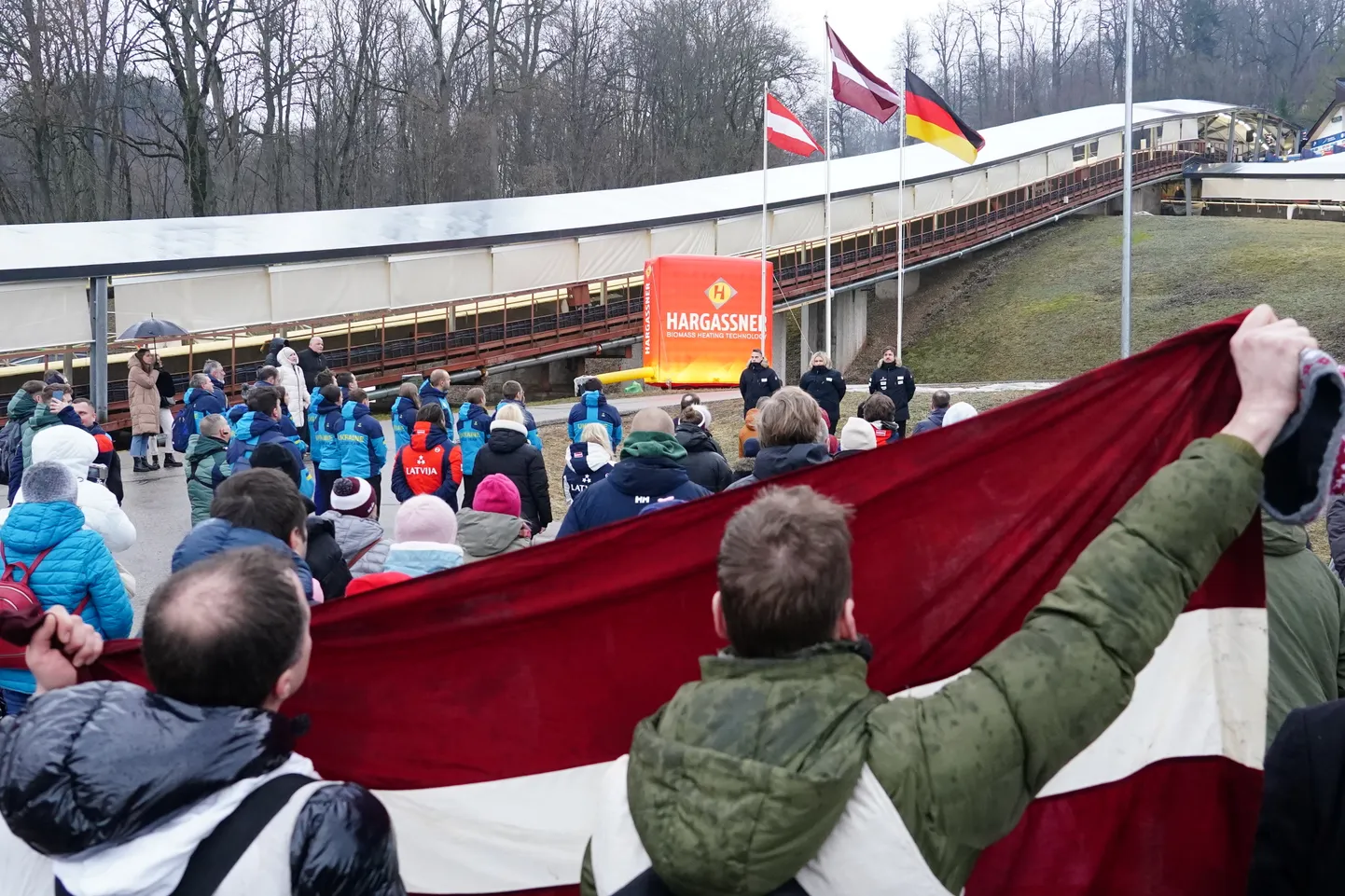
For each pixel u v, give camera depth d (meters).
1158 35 104.06
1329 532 4.17
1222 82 102.75
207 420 9.36
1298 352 1.75
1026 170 46.12
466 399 12.47
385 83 57.06
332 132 55.59
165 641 1.68
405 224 27.66
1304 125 94.75
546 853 2.45
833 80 23.67
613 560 2.40
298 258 24.00
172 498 14.88
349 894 1.57
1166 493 1.71
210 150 51.34
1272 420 1.75
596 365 34.69
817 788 1.49
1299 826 1.94
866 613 2.33
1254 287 37.62
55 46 46.53
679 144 66.06
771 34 68.19
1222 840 2.25
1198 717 2.26
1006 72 104.00
